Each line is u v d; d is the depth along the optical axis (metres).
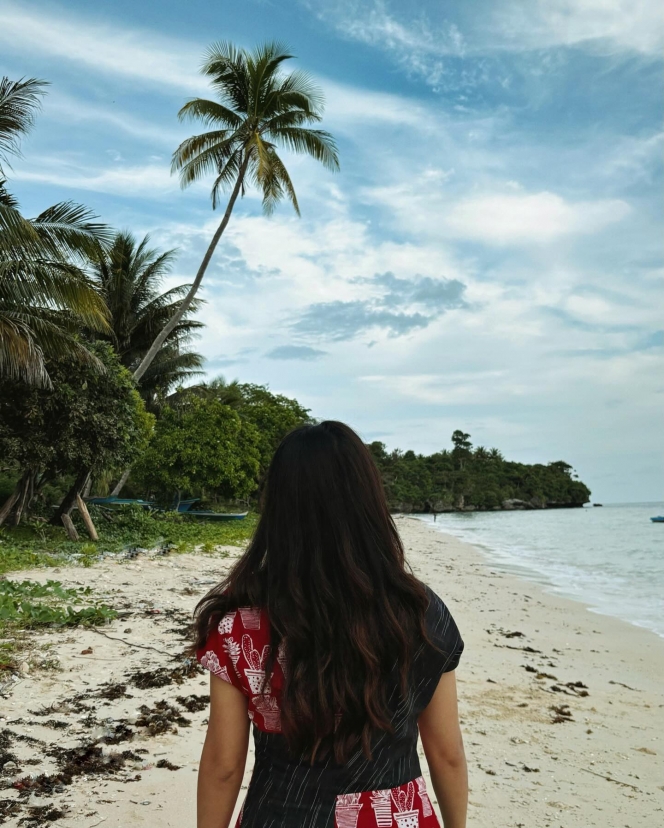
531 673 7.21
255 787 1.31
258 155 22.05
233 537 21.28
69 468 16.98
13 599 7.45
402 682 1.27
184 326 30.44
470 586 15.44
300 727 1.24
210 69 22.84
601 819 3.72
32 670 5.20
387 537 1.37
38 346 14.55
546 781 4.23
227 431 29.59
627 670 7.81
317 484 1.35
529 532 47.12
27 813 3.14
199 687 5.07
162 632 6.69
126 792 3.40
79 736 4.05
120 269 27.23
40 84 13.66
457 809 1.40
